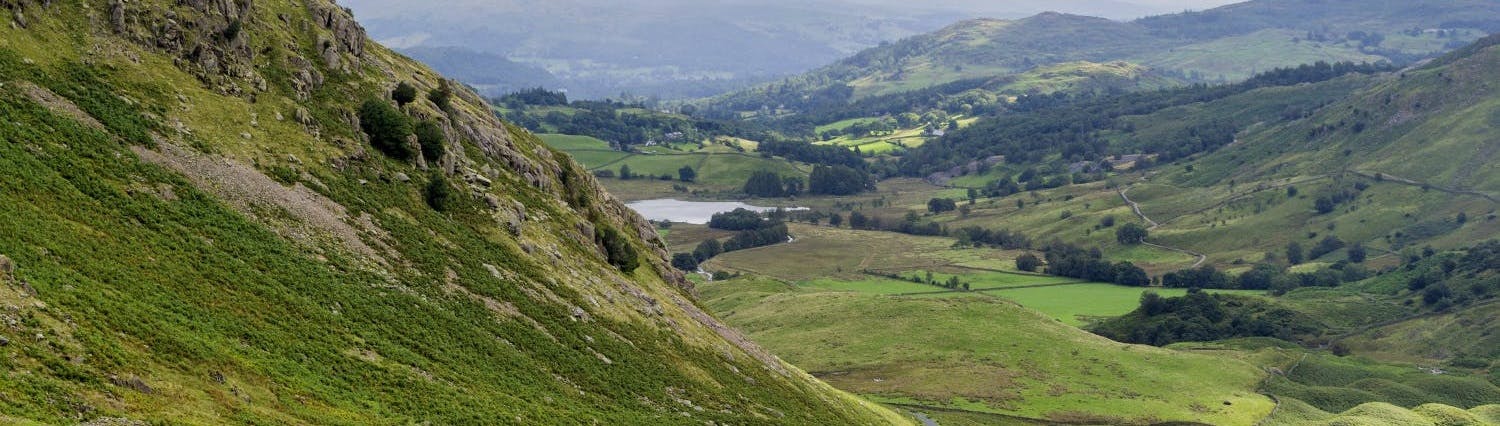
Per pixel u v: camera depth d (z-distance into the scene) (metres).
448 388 77.06
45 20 96.00
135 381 55.16
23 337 53.97
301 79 115.06
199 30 108.69
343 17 131.50
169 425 52.41
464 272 101.62
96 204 76.75
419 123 121.12
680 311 135.62
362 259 92.69
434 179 113.19
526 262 113.06
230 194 90.31
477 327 92.25
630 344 109.06
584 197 152.62
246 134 100.88
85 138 84.94
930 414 199.38
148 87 97.94
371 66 133.12
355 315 81.75
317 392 65.75
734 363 125.00
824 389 142.25
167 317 65.62
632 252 139.62
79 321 58.84
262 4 120.88
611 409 90.62
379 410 67.75
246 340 69.06
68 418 48.69
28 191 73.00
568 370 94.38
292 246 87.81
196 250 78.06
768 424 106.94
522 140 152.25
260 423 57.44
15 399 47.84
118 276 68.19
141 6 105.56
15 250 63.56
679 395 102.69
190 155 92.12
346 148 109.56
